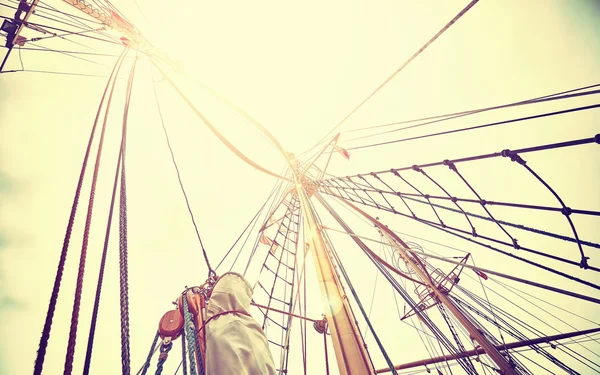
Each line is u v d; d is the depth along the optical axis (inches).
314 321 159.5
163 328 106.4
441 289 328.2
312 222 198.8
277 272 290.7
